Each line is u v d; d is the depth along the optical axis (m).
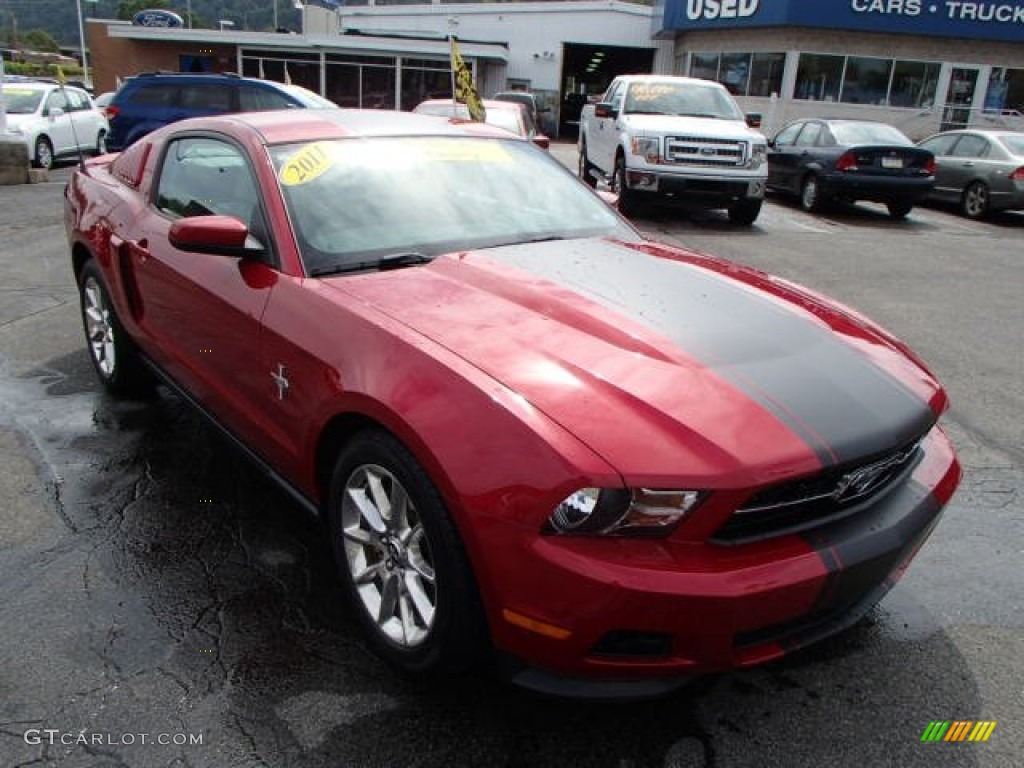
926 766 2.31
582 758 2.30
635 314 2.75
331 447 2.80
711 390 2.33
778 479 2.11
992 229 13.10
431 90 35.59
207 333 3.43
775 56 27.83
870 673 2.66
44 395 4.79
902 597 3.08
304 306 2.87
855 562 2.22
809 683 2.61
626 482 2.04
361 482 2.63
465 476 2.17
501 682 2.57
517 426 2.16
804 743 2.38
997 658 2.75
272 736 2.34
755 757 2.32
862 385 2.53
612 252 3.43
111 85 35.78
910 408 2.50
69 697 2.46
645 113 12.07
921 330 6.76
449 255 3.19
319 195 3.28
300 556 3.23
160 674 2.57
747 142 11.21
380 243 3.20
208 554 3.23
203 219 3.04
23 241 9.16
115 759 2.25
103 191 4.61
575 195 3.98
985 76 26.73
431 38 38.03
